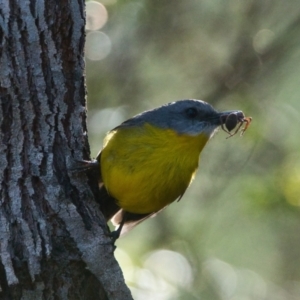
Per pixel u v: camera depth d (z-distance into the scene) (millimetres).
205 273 14281
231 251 15266
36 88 7305
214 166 14727
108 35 14320
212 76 14477
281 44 14242
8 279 7078
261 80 14500
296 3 14523
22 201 7223
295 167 14242
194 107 9117
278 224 15258
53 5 7352
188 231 14867
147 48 14578
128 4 13914
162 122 8844
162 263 13672
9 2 7121
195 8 14500
